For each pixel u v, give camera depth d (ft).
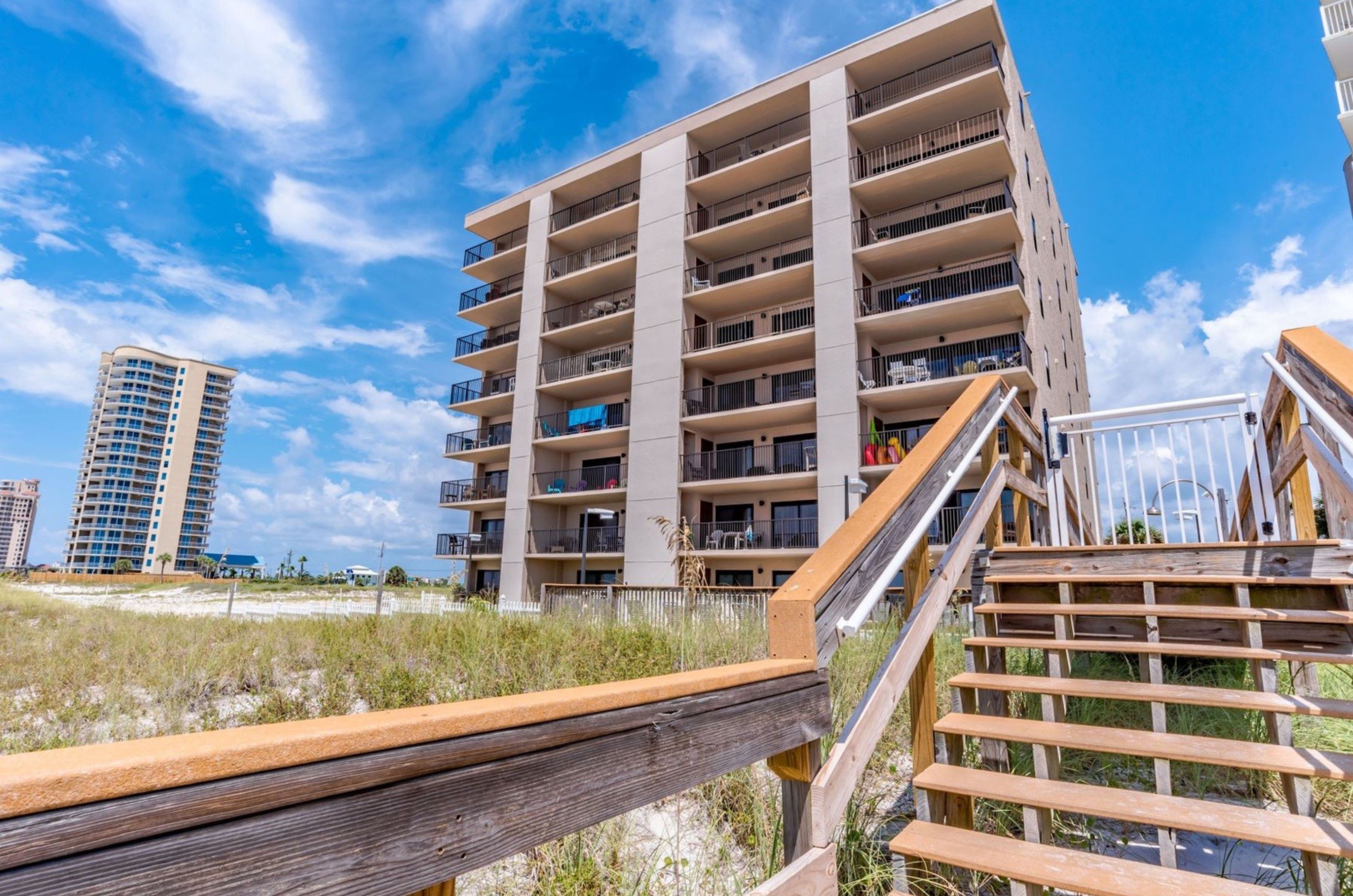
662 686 3.88
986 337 57.98
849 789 5.86
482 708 2.86
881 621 17.93
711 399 70.13
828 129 64.34
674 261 72.59
